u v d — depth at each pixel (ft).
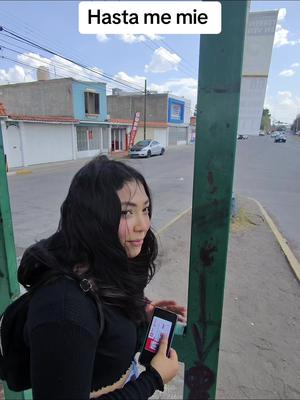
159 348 3.34
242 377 7.41
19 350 2.90
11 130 53.67
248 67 14.73
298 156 74.95
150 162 61.31
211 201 3.05
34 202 26.73
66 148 66.64
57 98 71.82
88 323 2.49
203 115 2.87
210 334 3.44
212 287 3.28
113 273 2.81
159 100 122.42
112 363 2.83
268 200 28.66
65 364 2.31
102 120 78.23
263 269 13.14
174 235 17.52
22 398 5.36
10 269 4.87
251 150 95.04
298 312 10.07
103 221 2.73
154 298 10.76
